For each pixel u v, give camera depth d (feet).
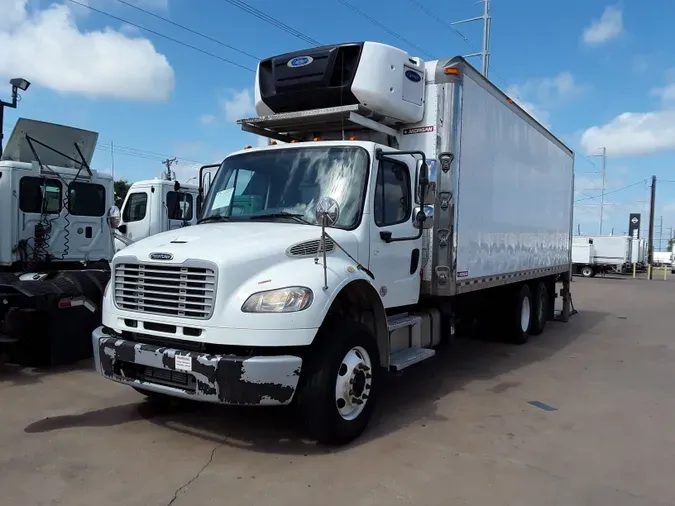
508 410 20.17
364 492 13.17
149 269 15.53
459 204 22.70
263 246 15.23
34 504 12.23
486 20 88.94
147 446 15.67
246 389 13.89
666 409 20.68
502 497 13.16
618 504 13.01
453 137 21.98
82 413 18.42
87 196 29.04
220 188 20.16
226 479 13.67
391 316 20.63
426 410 19.89
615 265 138.41
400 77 20.76
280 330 14.07
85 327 25.31
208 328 14.35
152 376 15.35
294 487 13.30
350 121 20.44
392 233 19.15
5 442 15.79
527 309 35.17
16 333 23.66
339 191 18.10
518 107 30.17
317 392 15.11
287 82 21.03
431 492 13.29
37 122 26.84
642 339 37.24
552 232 38.86
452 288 22.12
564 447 16.57
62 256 27.96
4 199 25.89
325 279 14.93
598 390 23.35
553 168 38.40
